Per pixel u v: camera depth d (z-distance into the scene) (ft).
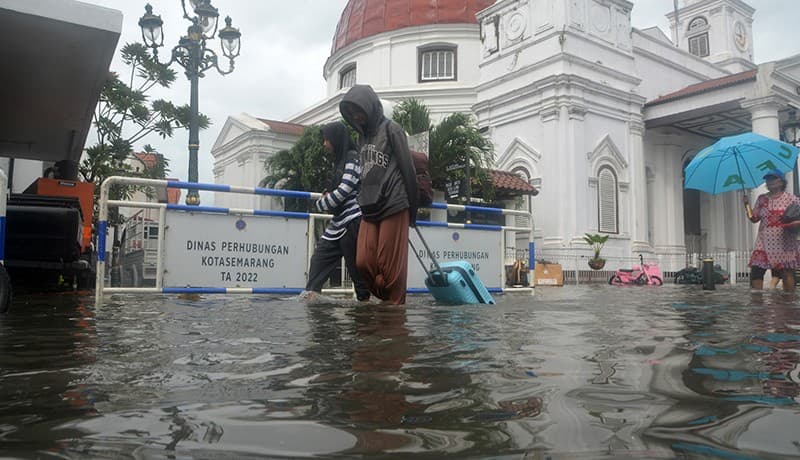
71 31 20.29
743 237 89.56
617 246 66.80
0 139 33.12
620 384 4.32
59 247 19.45
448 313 10.65
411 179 13.39
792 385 4.25
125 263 44.68
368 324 8.61
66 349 6.08
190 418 3.41
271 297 16.62
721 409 3.55
